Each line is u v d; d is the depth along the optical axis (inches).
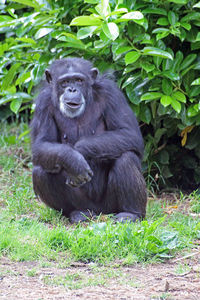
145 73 507.5
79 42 499.5
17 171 610.5
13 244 357.4
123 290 297.7
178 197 552.1
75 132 458.6
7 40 593.3
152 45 503.2
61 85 447.8
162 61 516.4
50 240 365.1
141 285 305.3
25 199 507.8
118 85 527.5
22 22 532.1
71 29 555.5
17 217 450.9
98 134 462.0
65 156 423.2
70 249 354.6
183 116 517.7
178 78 487.5
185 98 497.0
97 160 450.3
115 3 484.7
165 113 518.0
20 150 674.2
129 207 442.3
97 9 441.7
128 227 367.6
